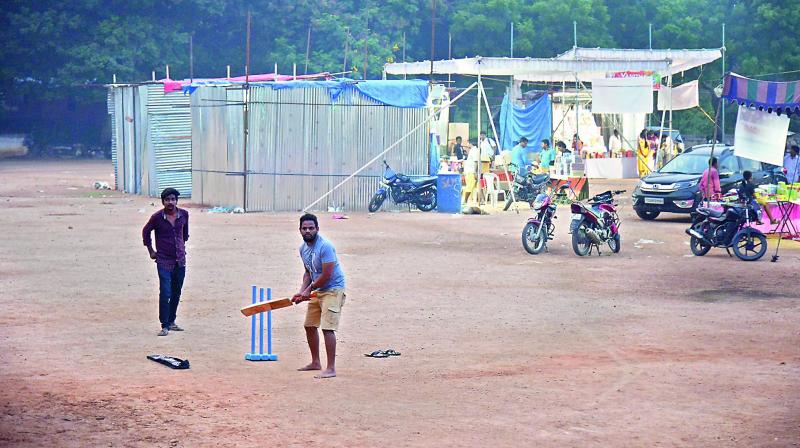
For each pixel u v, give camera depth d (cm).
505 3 11756
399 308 2655
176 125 6788
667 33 11812
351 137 5697
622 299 2817
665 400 1695
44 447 1405
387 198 5750
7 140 13212
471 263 3575
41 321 2450
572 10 11644
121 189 7600
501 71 6059
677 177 5309
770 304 2734
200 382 1817
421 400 1691
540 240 3888
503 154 6284
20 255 3712
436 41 12481
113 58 12144
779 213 4319
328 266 1880
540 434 1491
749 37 11756
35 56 12469
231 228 4728
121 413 1589
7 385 1777
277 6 12356
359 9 12656
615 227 3875
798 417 1591
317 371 1925
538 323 2448
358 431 1498
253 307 1867
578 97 8194
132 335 2288
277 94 5588
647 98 6159
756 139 4112
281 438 1458
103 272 3291
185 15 12581
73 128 13450
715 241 3762
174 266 2327
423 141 5800
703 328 2386
